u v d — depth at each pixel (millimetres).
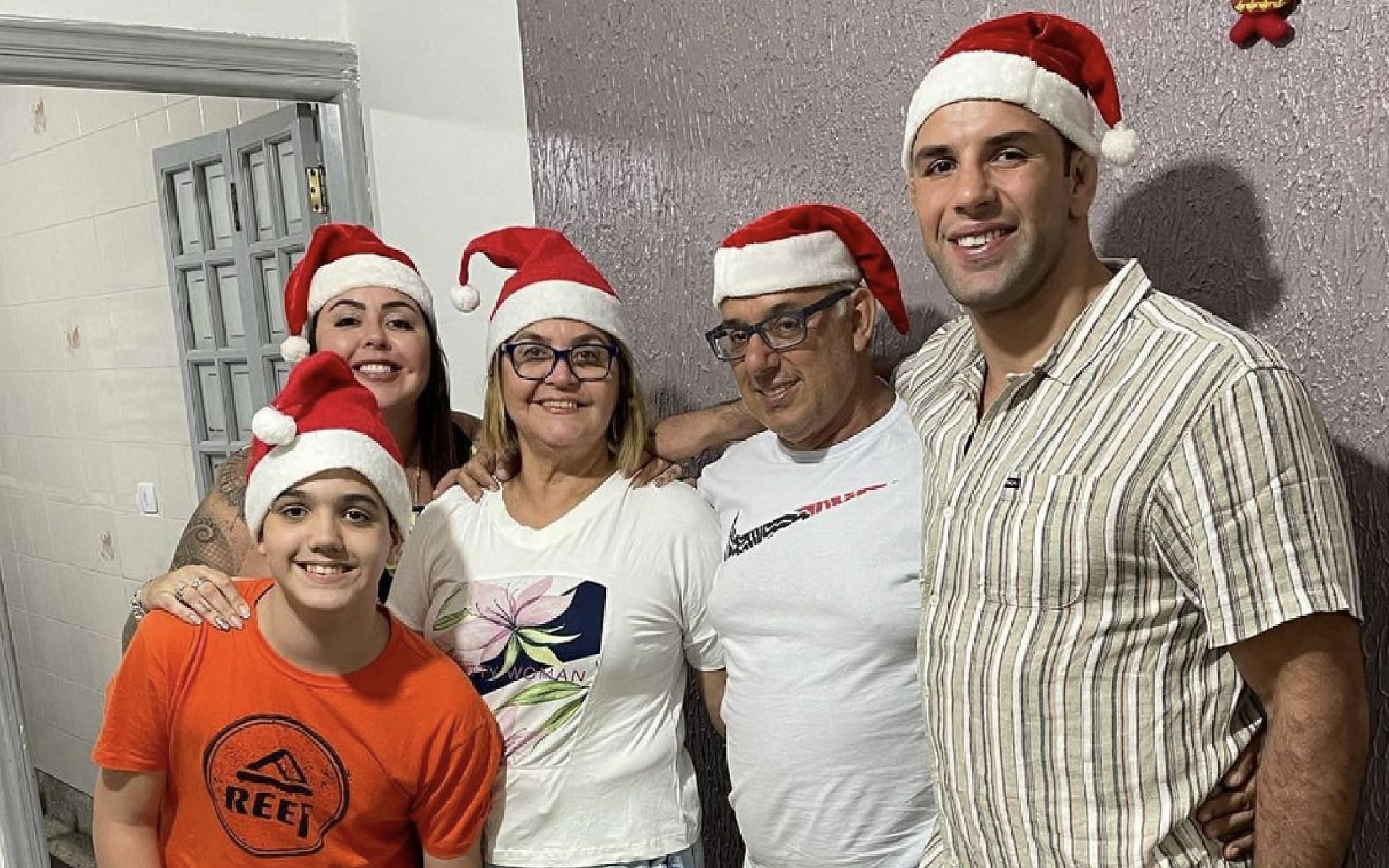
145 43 2287
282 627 1358
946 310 1625
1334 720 953
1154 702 1045
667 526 1486
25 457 3906
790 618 1372
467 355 2467
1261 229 1313
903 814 1336
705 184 1922
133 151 3297
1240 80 1313
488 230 2359
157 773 1378
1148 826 1047
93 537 3672
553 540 1480
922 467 1327
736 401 1618
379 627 1406
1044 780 1081
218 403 3193
